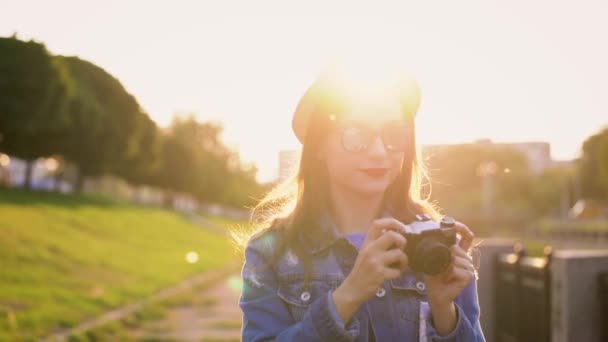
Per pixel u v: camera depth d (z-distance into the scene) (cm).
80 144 4041
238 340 898
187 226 4553
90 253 1806
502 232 7475
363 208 158
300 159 161
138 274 1648
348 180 148
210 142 8369
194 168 7169
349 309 131
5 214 1947
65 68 3609
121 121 4378
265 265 153
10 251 1442
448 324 143
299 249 153
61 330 850
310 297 149
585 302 409
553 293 432
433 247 132
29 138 3578
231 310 1225
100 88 4141
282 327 147
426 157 192
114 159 4488
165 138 6919
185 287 1576
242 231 177
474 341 144
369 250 131
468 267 140
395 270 130
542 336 459
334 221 158
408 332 150
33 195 3036
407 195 166
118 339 865
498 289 598
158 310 1135
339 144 148
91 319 967
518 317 527
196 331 976
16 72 3366
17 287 1110
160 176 6831
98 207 3494
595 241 4459
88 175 4462
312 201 156
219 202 8712
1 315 830
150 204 6372
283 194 169
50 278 1291
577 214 6869
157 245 2758
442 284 141
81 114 3891
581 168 7231
